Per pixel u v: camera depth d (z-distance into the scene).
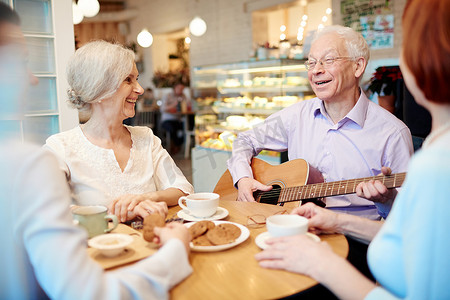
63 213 0.81
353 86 2.04
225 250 1.20
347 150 2.04
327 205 1.99
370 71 6.02
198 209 1.47
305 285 0.98
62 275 0.77
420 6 0.80
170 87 10.77
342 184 1.75
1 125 0.84
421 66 0.80
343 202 1.97
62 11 2.39
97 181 1.68
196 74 5.26
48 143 1.68
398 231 0.86
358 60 2.01
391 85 3.90
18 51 0.87
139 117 9.41
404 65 0.85
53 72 2.42
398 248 0.87
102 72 1.60
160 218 1.17
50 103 2.42
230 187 2.26
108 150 1.72
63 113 2.43
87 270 0.79
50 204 0.80
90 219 1.21
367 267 1.63
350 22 6.27
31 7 2.32
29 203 0.79
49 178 0.82
